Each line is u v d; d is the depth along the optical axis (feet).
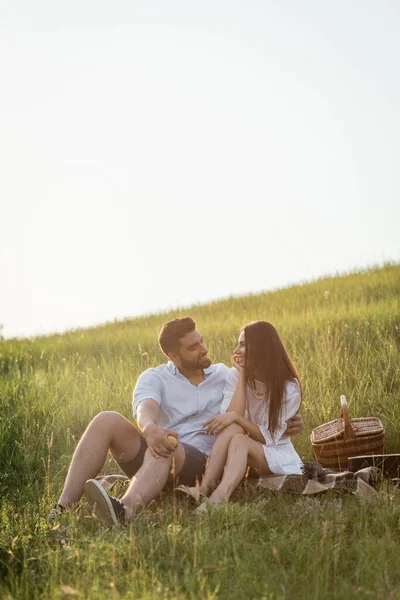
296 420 20.06
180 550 14.71
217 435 19.34
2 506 19.80
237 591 12.57
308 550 14.33
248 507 16.88
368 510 17.07
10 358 45.19
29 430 26.40
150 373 20.65
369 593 12.17
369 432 21.85
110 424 18.90
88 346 49.11
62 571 13.67
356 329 38.50
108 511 16.57
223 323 50.01
